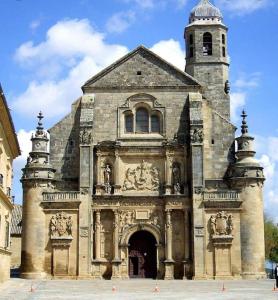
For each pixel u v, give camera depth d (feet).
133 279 243.19
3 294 151.53
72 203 245.45
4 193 178.50
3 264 193.26
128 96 260.21
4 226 194.39
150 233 250.78
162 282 219.00
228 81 290.97
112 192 252.01
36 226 244.42
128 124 259.60
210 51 294.05
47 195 247.29
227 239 241.35
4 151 186.70
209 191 245.45
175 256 246.68
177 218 249.75
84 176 247.70
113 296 147.64
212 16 297.12
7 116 169.68
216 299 138.10
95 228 247.91
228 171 255.70
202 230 241.76
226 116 286.66
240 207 244.83
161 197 250.78
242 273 239.71
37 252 242.37
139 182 253.44
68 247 243.19
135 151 254.68
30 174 248.73
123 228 249.55
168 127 257.14
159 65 263.08
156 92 260.83
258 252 241.35
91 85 260.83
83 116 252.83
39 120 259.19
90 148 249.75
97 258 245.86
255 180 246.06
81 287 187.52
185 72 287.69
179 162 253.85
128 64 263.49
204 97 269.03
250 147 253.85
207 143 258.37
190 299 137.80
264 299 138.21
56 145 260.62
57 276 241.14
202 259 239.71
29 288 179.32
